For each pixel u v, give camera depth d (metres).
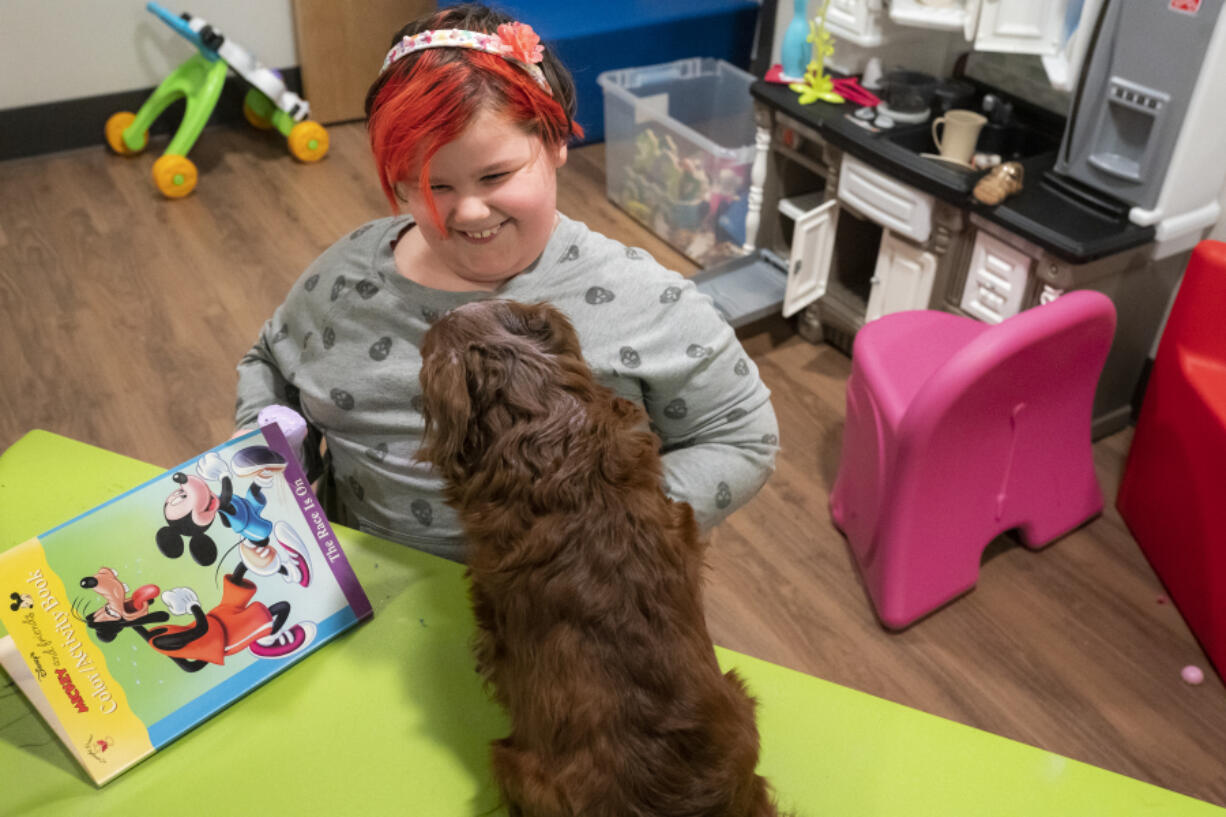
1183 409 2.01
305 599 0.95
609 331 1.03
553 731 0.75
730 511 1.09
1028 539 2.22
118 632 0.87
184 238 3.29
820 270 2.80
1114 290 2.24
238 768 0.86
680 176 3.15
